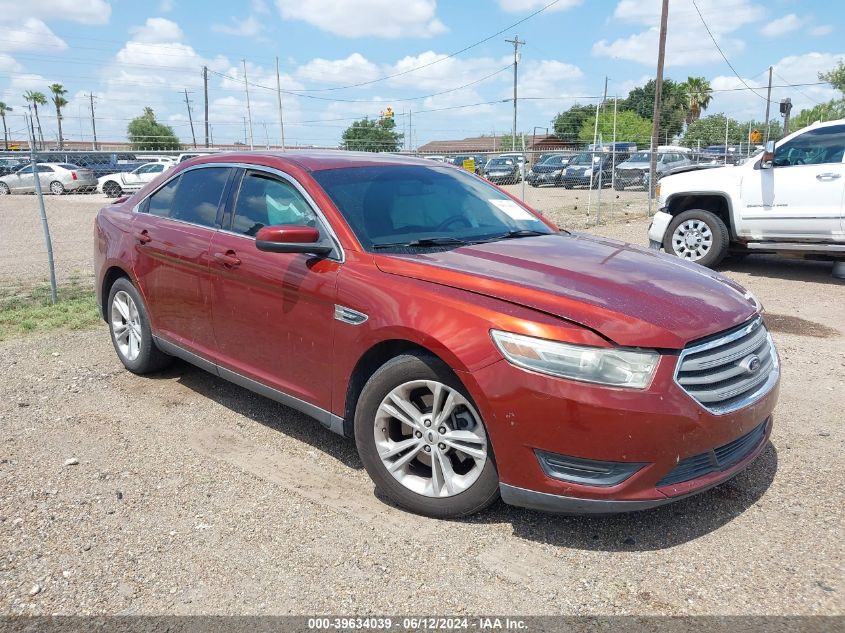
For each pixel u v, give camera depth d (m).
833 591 2.70
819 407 4.59
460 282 3.14
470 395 2.99
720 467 3.01
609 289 3.10
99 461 3.89
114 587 2.78
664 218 9.82
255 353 4.03
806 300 7.77
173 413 4.58
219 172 4.57
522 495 2.93
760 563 2.89
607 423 2.72
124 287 5.15
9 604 2.68
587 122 68.19
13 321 6.93
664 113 78.69
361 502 3.42
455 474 3.19
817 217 8.48
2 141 43.22
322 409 3.66
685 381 2.82
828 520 3.20
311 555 2.98
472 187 4.58
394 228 3.78
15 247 12.95
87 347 6.07
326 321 3.53
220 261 4.15
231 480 3.65
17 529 3.20
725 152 28.83
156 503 3.42
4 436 4.24
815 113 63.62
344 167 4.16
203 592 2.74
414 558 2.95
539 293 2.99
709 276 3.65
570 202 21.77
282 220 3.95
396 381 3.21
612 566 2.89
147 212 5.07
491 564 2.91
